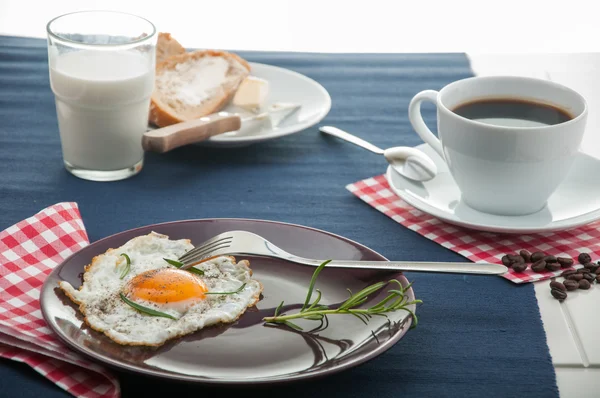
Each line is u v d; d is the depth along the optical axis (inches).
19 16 80.6
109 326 27.4
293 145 39.7
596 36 81.9
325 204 35.7
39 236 32.0
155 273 28.8
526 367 28.1
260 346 27.3
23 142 38.8
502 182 33.2
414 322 27.7
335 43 79.3
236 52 46.5
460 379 27.7
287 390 27.2
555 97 34.6
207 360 26.7
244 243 30.4
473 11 87.7
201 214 34.9
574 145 32.9
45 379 27.3
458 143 33.4
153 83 37.2
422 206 34.0
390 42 79.9
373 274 30.0
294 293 29.5
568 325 29.9
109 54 36.3
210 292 28.7
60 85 35.6
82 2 85.1
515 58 47.1
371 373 27.8
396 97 43.5
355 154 39.3
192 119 39.2
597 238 33.8
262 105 40.8
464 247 33.2
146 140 36.5
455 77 45.2
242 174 37.5
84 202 35.2
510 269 32.1
